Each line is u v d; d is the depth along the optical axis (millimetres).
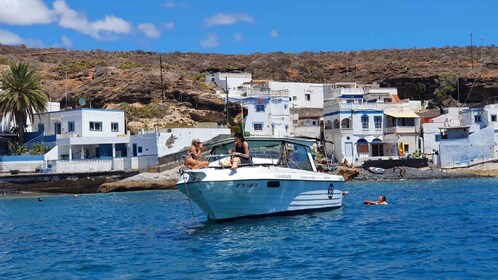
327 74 143125
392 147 87375
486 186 58094
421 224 28750
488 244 22750
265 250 22516
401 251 21828
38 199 56688
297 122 95812
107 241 26891
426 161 79375
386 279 17781
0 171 68062
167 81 95000
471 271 18469
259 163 29406
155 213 38500
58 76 109125
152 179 67625
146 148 74000
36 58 141875
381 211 34656
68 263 21844
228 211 28047
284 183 29000
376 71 136375
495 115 82500
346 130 86625
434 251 21656
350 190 56344
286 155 31141
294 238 24859
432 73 122250
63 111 79062
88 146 76062
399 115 87250
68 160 68562
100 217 37969
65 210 44750
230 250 22719
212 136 75750
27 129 83312
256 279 18203
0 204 53781
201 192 27219
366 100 96000
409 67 134625
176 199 51312
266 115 89438
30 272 20500
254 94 91500
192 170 27047
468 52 153625
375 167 77875
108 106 91062
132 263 21297
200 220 32562
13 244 27219
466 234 25297
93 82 99125
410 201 42156
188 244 24578
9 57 133000
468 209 35500
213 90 97438
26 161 69375
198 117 88250
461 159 80438
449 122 86500
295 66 144250
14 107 76812
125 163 70688
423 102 105312
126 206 45812
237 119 84562
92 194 64438
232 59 154125
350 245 23234
